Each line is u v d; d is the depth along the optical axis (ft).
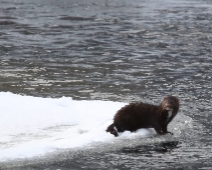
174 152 106.32
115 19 378.32
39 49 244.01
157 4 518.78
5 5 472.44
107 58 223.51
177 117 130.00
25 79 175.32
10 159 99.25
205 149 108.58
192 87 168.86
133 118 117.08
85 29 321.11
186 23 356.59
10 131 113.60
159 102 147.74
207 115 133.69
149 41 276.82
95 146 107.76
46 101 137.28
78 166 97.71
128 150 106.73
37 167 96.53
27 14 399.85
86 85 168.25
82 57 224.53
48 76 181.47
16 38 278.05
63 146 106.52
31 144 106.42
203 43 272.10
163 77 184.55
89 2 526.16
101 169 96.53
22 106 130.62
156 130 115.75
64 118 123.85
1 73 184.24
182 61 219.82
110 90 161.68
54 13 412.57
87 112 129.29
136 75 187.32
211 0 582.76
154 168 97.45
